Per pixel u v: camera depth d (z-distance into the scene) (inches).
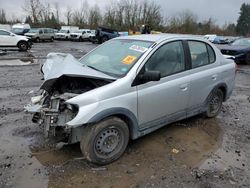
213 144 179.3
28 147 165.3
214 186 134.8
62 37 1668.3
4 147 164.7
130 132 159.0
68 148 164.4
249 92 333.7
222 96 224.8
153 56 163.5
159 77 148.5
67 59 167.9
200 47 199.2
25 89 300.4
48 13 2564.0
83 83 157.6
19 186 129.6
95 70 158.4
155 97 161.9
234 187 135.0
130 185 133.0
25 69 445.4
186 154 164.1
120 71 157.4
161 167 149.0
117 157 152.8
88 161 150.5
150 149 167.5
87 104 137.0
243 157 164.4
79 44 1349.7
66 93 146.6
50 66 177.2
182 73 180.1
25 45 846.5
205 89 199.8
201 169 148.9
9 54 721.6
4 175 137.3
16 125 195.9
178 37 183.8
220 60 215.2
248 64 617.3
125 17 2309.3
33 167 144.9
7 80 346.6
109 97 142.3
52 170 142.7
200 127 205.2
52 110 142.3
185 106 186.9
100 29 1376.7
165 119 175.8
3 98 261.4
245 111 253.3
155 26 1841.8
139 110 156.2
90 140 141.1
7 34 816.9
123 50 174.7
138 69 154.9
